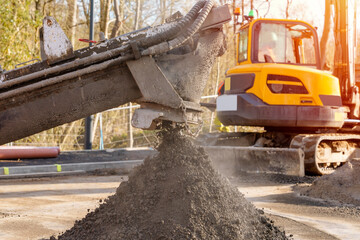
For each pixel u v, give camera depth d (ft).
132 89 12.62
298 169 30.19
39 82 12.14
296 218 18.34
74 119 12.59
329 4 34.55
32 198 23.06
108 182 29.78
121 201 13.07
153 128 13.20
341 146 34.12
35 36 63.00
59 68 12.19
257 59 32.22
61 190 25.99
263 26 32.27
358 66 37.81
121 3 95.40
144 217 12.14
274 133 34.65
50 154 40.75
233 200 13.17
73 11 80.18
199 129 13.62
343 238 15.39
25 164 36.09
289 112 30.53
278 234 13.29
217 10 12.89
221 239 11.72
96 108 12.59
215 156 33.60
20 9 57.88
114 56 12.42
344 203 22.02
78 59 12.29
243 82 31.63
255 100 30.99
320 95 30.78
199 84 13.02
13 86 12.30
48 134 69.92
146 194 12.60
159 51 12.30
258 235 12.63
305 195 24.11
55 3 82.17
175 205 12.13
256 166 31.96
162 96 12.41
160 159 13.35
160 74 12.41
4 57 54.19
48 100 12.35
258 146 33.42
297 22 32.17
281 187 26.84
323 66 34.47
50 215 18.80
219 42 13.19
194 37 13.32
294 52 32.53
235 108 31.42
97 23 90.48
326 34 34.73
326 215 19.16
